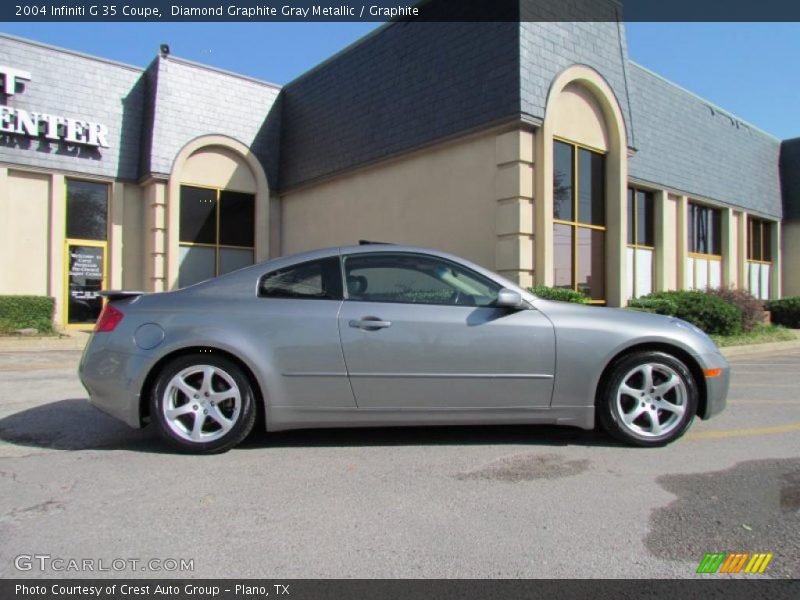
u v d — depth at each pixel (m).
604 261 12.78
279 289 4.47
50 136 14.12
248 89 17.08
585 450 4.43
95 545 2.88
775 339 13.12
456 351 4.33
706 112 18.67
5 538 2.95
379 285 4.52
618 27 12.91
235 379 4.27
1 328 12.31
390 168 13.63
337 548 2.87
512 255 10.73
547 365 4.38
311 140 16.12
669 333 4.48
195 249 16.05
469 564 2.72
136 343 4.26
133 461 4.14
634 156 15.44
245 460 4.18
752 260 21.45
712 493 3.57
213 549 2.85
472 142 11.62
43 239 14.32
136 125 15.70
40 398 6.29
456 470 3.98
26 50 13.98
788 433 4.97
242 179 16.91
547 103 10.91
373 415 4.35
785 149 22.77
